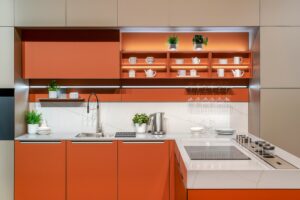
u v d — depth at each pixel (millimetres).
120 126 4887
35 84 4848
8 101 4281
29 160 4242
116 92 4852
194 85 4848
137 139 4219
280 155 2803
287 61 4312
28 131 4672
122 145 4223
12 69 4289
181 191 2758
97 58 4547
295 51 4305
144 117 4688
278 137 4320
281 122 4316
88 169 4227
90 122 4895
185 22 4348
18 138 4262
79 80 4836
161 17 4352
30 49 4543
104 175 4223
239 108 4867
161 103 4879
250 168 2283
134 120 4711
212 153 2957
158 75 4797
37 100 4844
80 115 4891
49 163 4234
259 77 4336
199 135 4434
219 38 4848
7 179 4277
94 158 4223
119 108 4883
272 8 4312
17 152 4246
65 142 4238
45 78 4598
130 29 4590
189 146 3398
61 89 4758
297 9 4309
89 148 4227
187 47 4848
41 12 4324
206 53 4719
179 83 4848
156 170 4211
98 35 4551
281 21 4305
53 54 4547
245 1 4328
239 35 4836
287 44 4309
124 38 4824
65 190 4230
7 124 4273
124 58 4766
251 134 4523
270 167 2322
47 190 4234
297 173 2186
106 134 4684
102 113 4875
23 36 4539
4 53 4293
